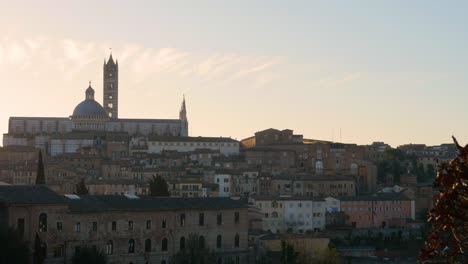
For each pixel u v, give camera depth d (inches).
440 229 1689.2
